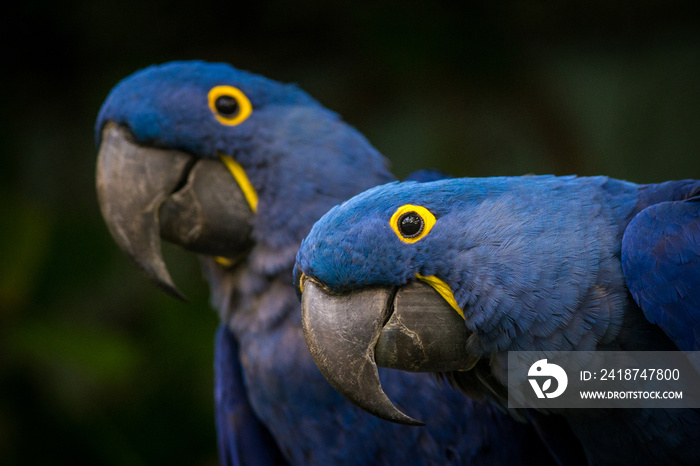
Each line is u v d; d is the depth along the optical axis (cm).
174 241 443
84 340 669
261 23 749
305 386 419
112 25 741
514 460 401
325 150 439
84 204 771
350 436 418
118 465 671
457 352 316
